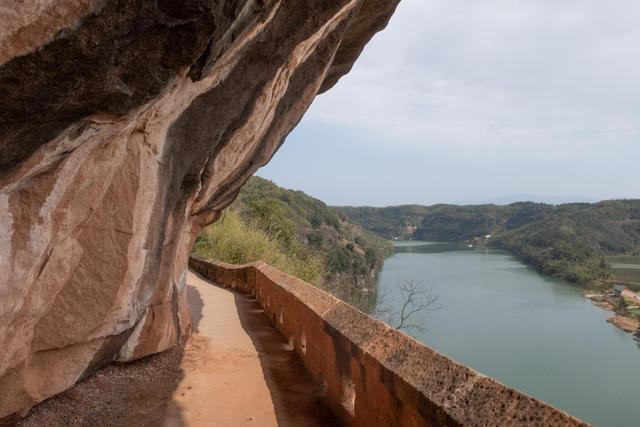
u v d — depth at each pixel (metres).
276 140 7.38
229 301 11.32
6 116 2.27
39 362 4.02
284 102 6.83
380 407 3.60
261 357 6.78
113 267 4.25
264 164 7.87
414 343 3.47
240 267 13.49
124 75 2.54
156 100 2.91
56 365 4.20
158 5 2.31
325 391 5.34
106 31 2.23
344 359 4.45
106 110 2.68
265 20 3.64
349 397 4.59
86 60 2.28
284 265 18.02
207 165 5.83
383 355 3.62
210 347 7.05
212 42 3.02
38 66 2.15
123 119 2.87
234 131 5.58
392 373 3.34
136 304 4.88
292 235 27.67
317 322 5.48
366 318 4.41
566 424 2.23
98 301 4.23
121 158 3.66
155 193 4.56
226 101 4.87
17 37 2.01
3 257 2.88
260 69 4.96
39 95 2.27
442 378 2.96
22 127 2.37
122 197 4.12
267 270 10.45
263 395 5.36
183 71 2.87
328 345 5.05
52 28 2.06
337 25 6.41
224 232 20.06
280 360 6.71
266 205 26.94
